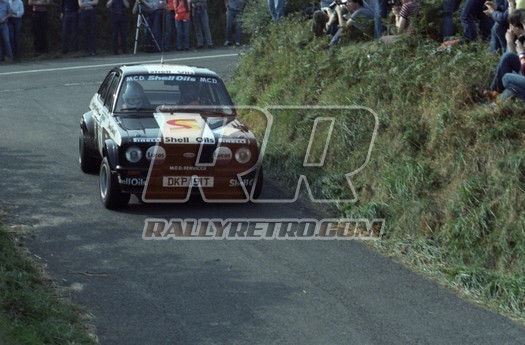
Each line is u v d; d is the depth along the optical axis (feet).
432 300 41.39
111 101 58.44
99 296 40.52
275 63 79.82
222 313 39.04
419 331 37.76
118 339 36.04
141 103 57.21
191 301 40.29
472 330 38.04
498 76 53.78
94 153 61.21
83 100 94.73
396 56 64.23
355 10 77.00
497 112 51.08
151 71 59.52
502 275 43.32
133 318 38.19
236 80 85.87
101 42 141.90
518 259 43.60
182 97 58.29
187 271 44.16
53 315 37.29
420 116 56.34
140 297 40.57
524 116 50.39
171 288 41.81
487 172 48.34
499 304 41.14
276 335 36.86
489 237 45.29
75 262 44.80
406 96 58.44
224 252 47.19
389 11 75.10
